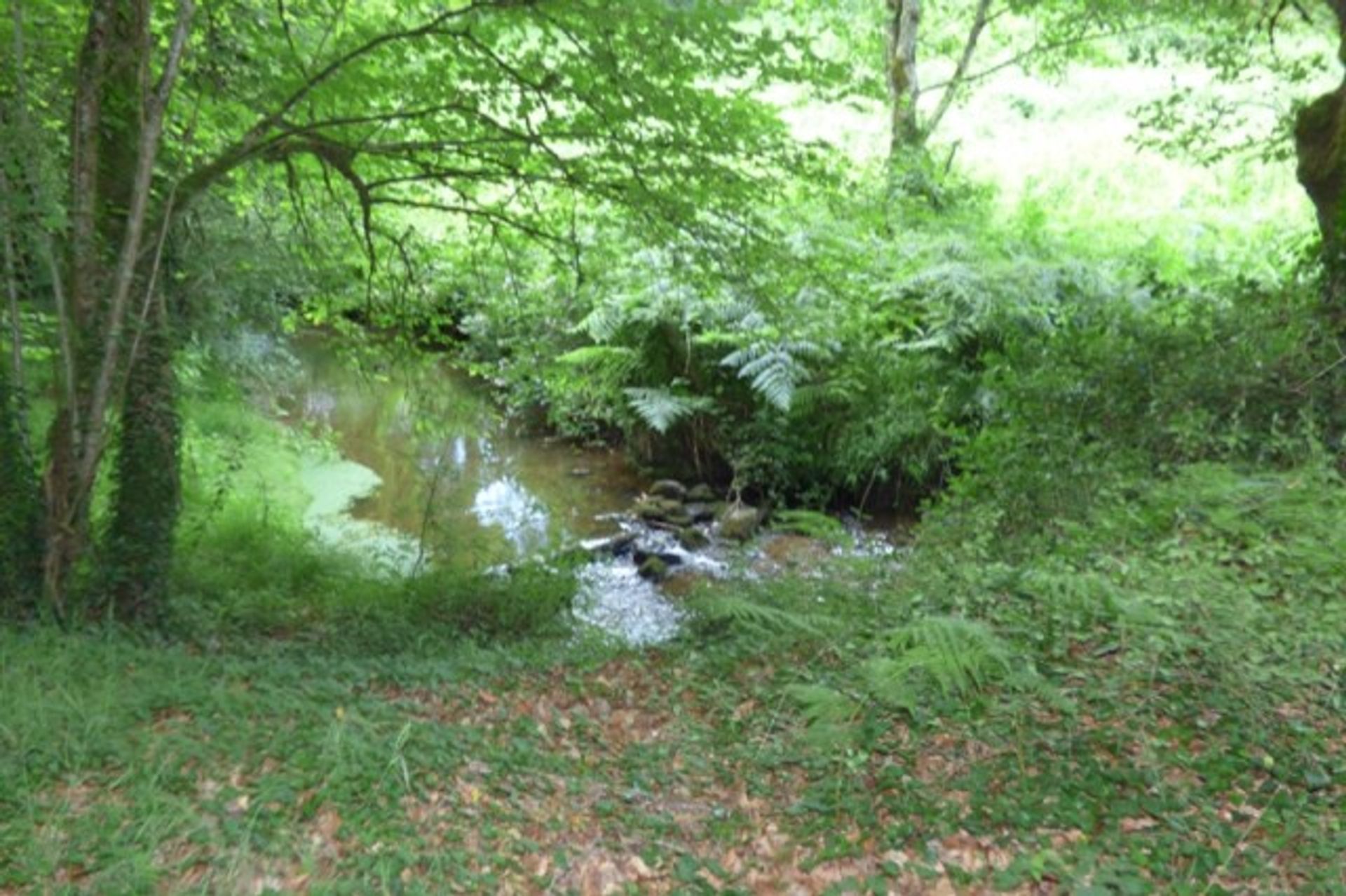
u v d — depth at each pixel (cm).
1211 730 431
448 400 1045
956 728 463
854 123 1678
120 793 377
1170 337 784
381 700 515
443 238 892
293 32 725
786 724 506
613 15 619
